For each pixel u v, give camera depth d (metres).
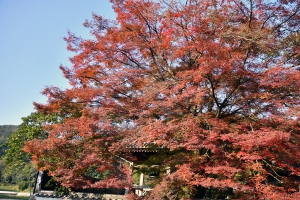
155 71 12.30
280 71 8.95
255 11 10.98
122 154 10.66
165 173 11.91
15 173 44.75
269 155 8.48
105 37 11.96
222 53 9.23
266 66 10.35
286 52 11.12
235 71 9.48
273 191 8.40
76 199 13.76
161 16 11.41
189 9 10.38
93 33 12.90
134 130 10.48
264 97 9.64
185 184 9.73
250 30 10.31
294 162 9.12
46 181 15.20
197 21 10.26
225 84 10.42
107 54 11.95
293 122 9.09
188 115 10.30
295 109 9.16
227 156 9.04
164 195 10.24
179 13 10.36
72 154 10.42
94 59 12.10
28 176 40.28
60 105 12.23
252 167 8.83
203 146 8.57
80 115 12.62
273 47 10.29
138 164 14.16
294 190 8.87
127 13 11.68
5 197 27.72
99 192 14.42
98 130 10.08
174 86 10.49
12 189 41.09
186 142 8.98
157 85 10.75
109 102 11.12
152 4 11.46
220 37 10.01
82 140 10.61
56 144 10.15
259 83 9.86
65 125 10.83
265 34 9.86
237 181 8.91
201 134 9.02
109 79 11.61
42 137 19.20
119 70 12.27
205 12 10.55
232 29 10.70
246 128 9.82
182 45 10.20
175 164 10.77
